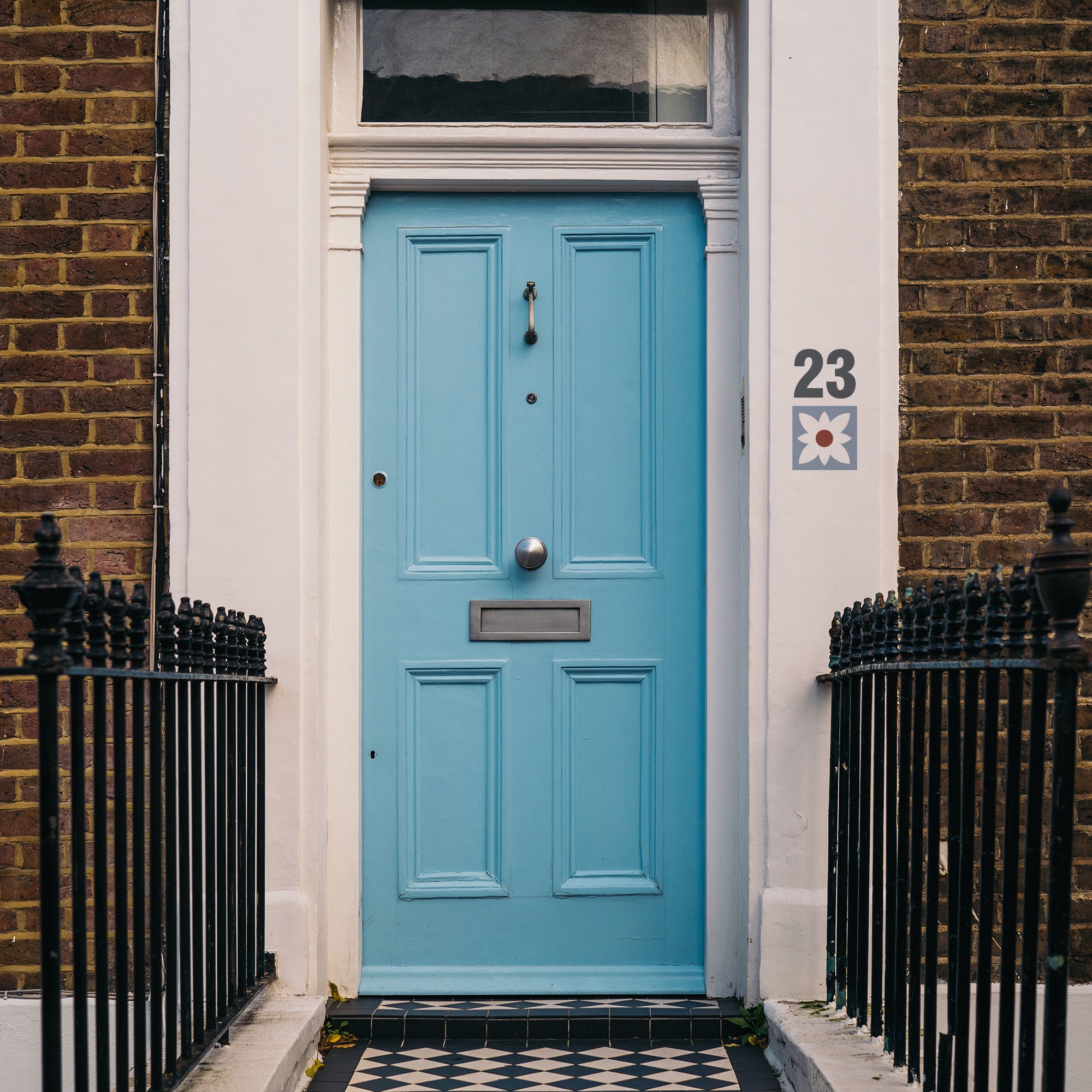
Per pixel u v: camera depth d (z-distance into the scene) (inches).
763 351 148.4
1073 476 148.7
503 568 158.4
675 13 163.5
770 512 146.4
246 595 144.9
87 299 147.8
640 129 160.2
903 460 148.8
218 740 117.0
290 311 146.6
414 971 154.8
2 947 144.2
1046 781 149.2
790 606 145.9
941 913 145.9
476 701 157.9
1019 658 82.4
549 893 156.3
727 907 153.2
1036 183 150.7
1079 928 145.8
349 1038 143.7
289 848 142.7
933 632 103.4
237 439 145.8
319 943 145.5
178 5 148.6
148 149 148.7
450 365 159.9
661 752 157.2
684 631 158.1
